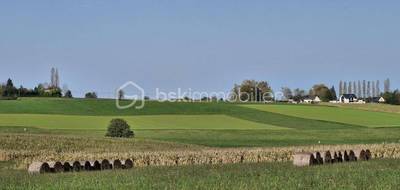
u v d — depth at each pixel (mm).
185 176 24766
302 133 91125
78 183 22703
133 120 107375
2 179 25453
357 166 30125
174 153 42812
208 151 44844
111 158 38812
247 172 26422
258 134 89312
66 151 55344
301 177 23422
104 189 20828
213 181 22250
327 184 21156
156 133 88000
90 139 65625
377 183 21375
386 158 39875
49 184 22594
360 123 109750
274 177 23484
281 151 43625
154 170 30281
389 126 105625
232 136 86438
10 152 47156
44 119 104125
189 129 95062
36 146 58562
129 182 22688
